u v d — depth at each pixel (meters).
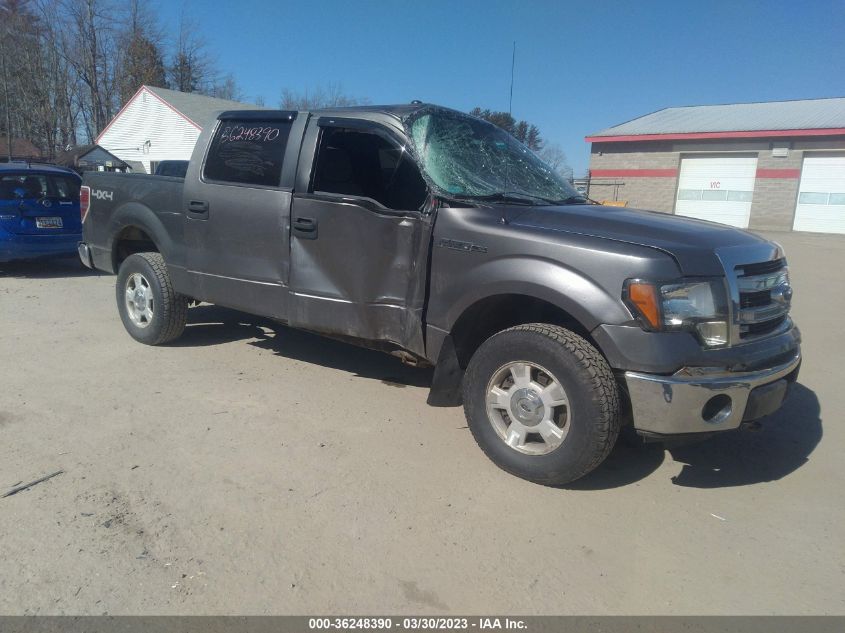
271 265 4.70
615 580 2.87
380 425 4.39
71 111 47.00
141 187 5.66
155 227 5.55
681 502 3.55
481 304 3.83
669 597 2.77
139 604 2.60
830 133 22.47
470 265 3.77
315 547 3.01
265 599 2.66
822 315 8.38
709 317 3.28
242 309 4.99
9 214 9.16
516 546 3.08
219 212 4.97
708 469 3.96
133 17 47.47
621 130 27.97
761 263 3.61
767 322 3.65
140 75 47.53
